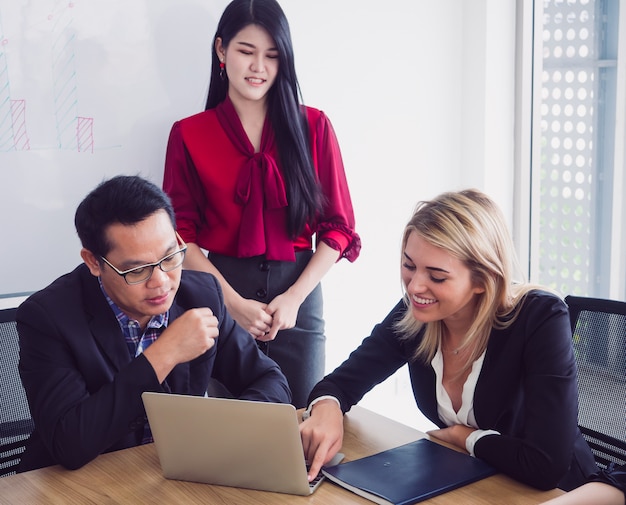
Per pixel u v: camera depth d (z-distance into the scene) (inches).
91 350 60.9
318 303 96.9
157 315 62.7
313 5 115.8
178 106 103.7
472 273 60.4
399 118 128.3
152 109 101.5
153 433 53.4
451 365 66.0
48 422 57.0
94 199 57.6
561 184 138.6
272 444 50.5
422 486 51.3
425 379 67.6
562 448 54.4
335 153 97.7
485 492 51.6
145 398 52.5
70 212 97.0
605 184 134.4
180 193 93.1
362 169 125.0
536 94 136.6
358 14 120.6
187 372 64.8
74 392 58.9
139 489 52.8
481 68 132.6
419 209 63.3
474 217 60.6
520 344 61.5
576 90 134.4
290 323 89.9
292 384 95.7
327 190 97.2
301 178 92.3
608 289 136.8
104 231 56.6
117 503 50.7
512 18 133.3
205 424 51.4
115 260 57.2
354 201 124.9
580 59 133.3
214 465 52.6
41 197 94.7
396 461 55.5
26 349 60.6
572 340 66.9
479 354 63.8
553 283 142.3
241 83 90.4
